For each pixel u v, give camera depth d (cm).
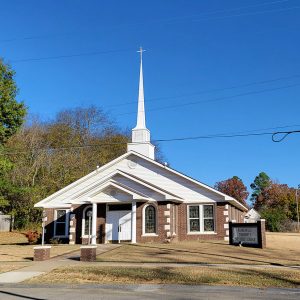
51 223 3534
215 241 3173
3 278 1659
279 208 8131
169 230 3078
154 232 3111
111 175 3253
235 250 2609
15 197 4741
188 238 3278
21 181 4797
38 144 5381
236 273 1681
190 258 2206
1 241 3884
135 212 3111
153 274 1667
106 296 1266
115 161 3494
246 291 1348
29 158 5109
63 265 1969
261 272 1712
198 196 3325
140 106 3678
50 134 6225
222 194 3262
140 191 3194
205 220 3284
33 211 4781
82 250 2136
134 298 1227
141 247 2736
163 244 2948
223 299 1203
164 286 1457
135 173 3438
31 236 3394
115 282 1548
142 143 3566
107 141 6531
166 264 1980
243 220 4522
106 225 3222
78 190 3541
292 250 2762
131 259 2175
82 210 3297
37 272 1775
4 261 2170
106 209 3247
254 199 10769
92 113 6819
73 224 3288
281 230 5994
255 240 2836
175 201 3225
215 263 2027
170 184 3375
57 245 3097
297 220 7700
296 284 1476
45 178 5025
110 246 2816
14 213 4722
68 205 3531
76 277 1642
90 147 6306
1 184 4388
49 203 3569
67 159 5412
